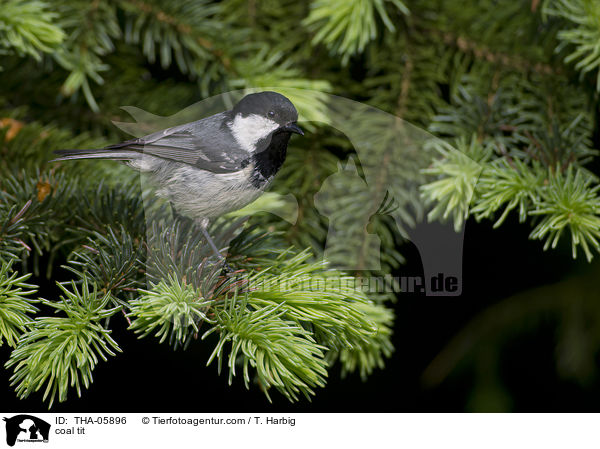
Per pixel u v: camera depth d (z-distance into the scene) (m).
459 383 3.19
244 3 2.79
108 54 2.96
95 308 1.62
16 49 2.40
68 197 2.07
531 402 3.15
